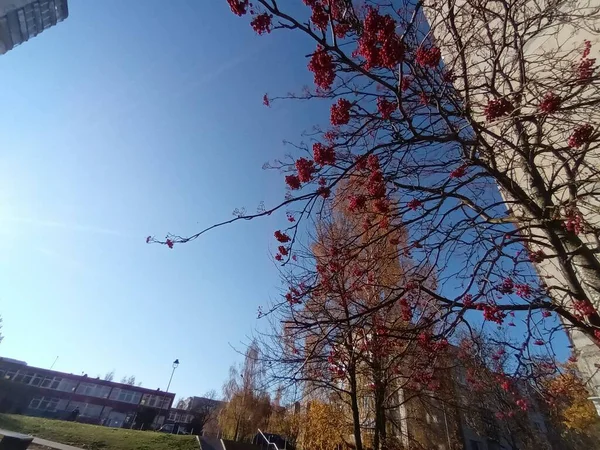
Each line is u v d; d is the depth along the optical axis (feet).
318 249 19.03
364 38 8.15
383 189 11.52
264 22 8.24
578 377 16.75
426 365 15.11
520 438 37.58
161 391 167.94
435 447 32.01
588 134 10.48
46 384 147.84
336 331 17.98
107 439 45.09
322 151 10.25
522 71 10.94
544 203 12.26
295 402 29.37
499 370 13.71
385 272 15.94
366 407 30.07
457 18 12.78
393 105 10.44
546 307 11.28
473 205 12.42
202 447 49.39
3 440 24.97
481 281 12.42
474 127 10.18
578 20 15.44
